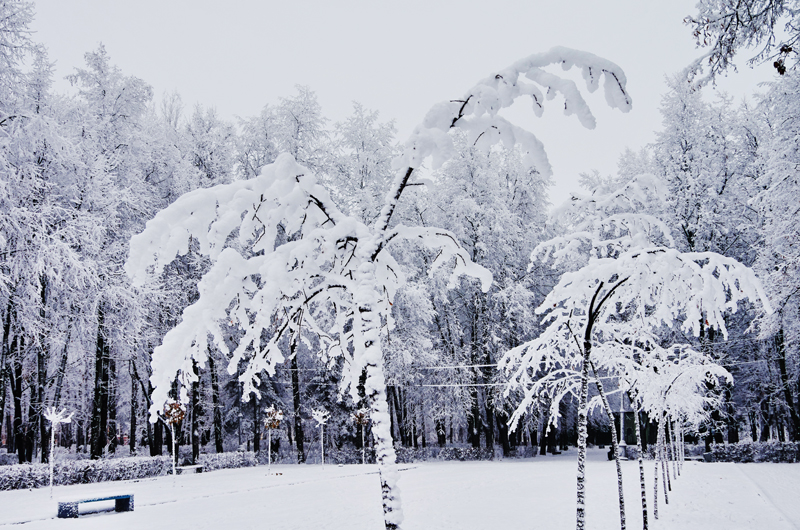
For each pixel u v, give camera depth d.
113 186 18.50
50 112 18.03
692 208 22.09
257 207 4.17
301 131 25.95
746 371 22.78
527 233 27.56
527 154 3.72
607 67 3.56
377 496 11.77
